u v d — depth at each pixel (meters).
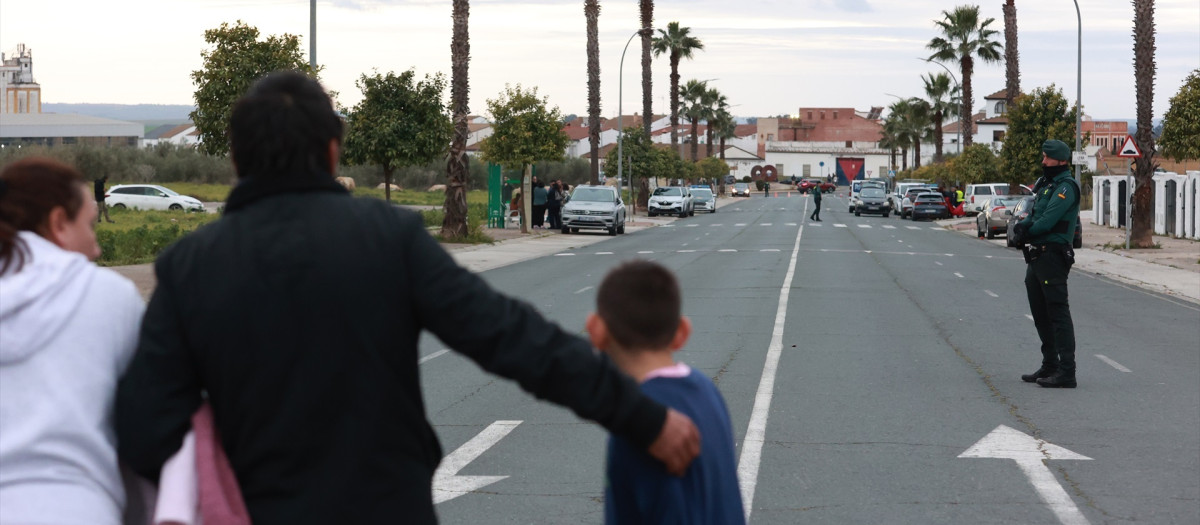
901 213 61.62
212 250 2.39
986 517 6.02
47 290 2.49
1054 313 10.01
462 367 11.42
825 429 8.28
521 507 6.18
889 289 19.91
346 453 2.32
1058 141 9.90
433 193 84.38
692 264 26.30
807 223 54.09
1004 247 34.28
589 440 7.90
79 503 2.43
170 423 2.33
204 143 24.94
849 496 6.44
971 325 14.77
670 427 2.50
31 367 2.46
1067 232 9.92
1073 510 6.16
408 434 2.42
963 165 63.09
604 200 42.78
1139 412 8.96
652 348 2.84
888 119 124.06
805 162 181.25
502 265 26.23
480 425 8.44
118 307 2.58
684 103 111.38
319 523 2.29
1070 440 7.93
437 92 32.47
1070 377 10.05
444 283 2.41
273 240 2.38
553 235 40.91
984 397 9.60
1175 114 31.45
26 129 113.44
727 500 2.80
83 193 2.82
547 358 2.39
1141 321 15.59
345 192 2.55
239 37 24.53
